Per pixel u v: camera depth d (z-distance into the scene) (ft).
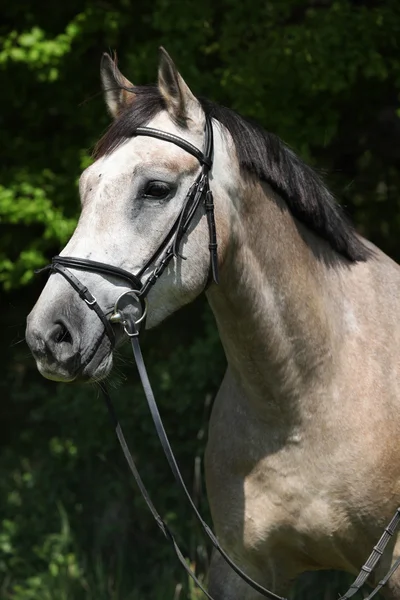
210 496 18.40
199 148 15.88
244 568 18.28
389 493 16.94
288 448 17.08
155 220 15.35
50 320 14.64
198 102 16.15
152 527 30.42
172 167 15.40
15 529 30.99
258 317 16.62
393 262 19.44
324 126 27.89
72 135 33.35
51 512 31.30
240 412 17.76
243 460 17.63
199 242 15.79
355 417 16.90
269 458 17.29
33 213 30.53
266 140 16.97
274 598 16.92
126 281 15.10
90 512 31.22
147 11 32.42
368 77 27.78
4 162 34.06
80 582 28.48
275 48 27.32
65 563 29.43
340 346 17.26
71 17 33.17
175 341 34.91
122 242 15.10
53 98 32.96
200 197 15.71
